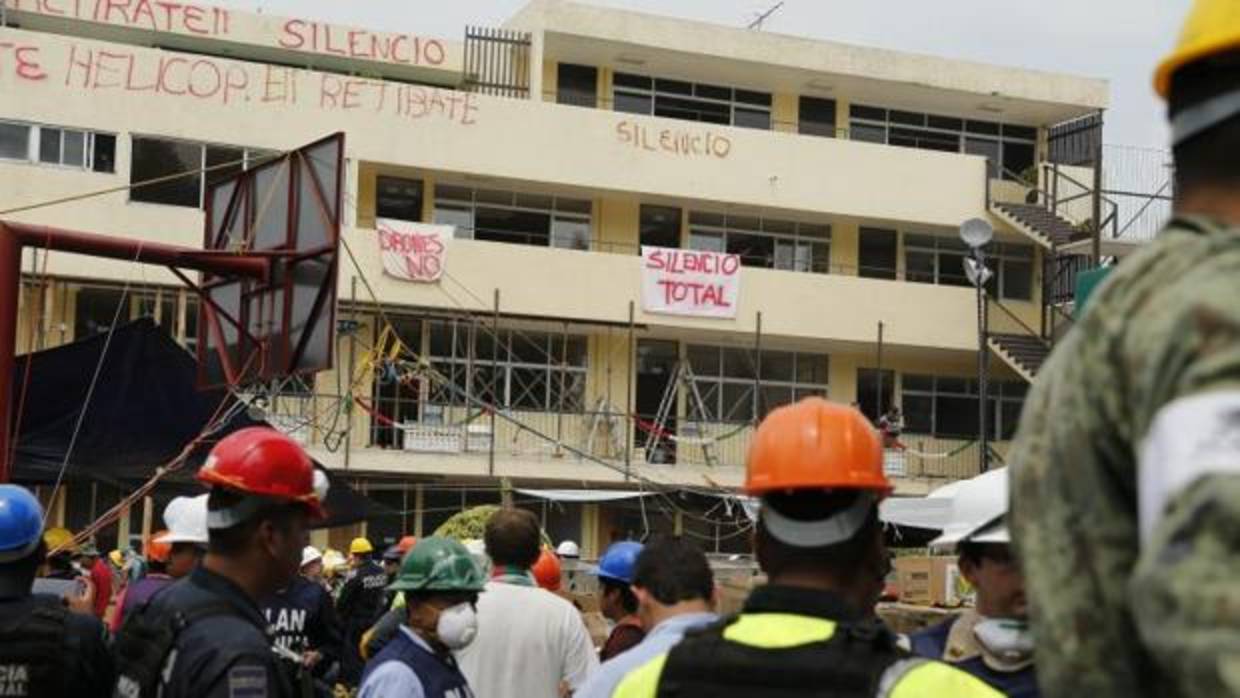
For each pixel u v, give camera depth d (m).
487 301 32.50
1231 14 1.55
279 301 13.80
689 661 2.64
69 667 4.58
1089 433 1.57
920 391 37.06
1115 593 1.54
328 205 13.62
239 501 3.86
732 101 36.75
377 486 32.06
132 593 7.61
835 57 36.31
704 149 34.56
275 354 13.75
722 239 35.72
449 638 5.09
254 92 31.11
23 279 28.83
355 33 33.66
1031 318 37.19
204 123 30.70
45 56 29.80
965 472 36.47
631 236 34.91
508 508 6.52
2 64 29.55
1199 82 1.60
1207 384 1.40
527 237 34.28
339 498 12.66
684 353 35.09
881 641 2.56
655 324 33.94
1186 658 1.34
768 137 35.09
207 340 14.59
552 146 33.38
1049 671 1.59
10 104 29.53
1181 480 1.38
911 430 36.84
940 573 8.98
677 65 35.91
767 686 2.54
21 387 12.09
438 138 32.50
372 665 5.20
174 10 32.44
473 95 32.84
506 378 33.31
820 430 2.76
